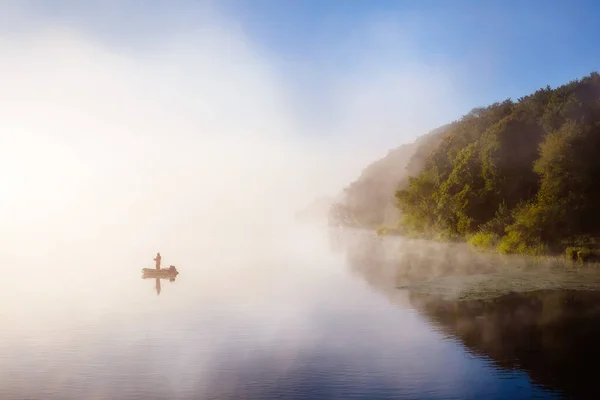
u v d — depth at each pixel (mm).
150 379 16125
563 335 20094
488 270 38906
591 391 14484
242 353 18875
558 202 45312
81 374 16672
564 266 38000
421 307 26703
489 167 59062
